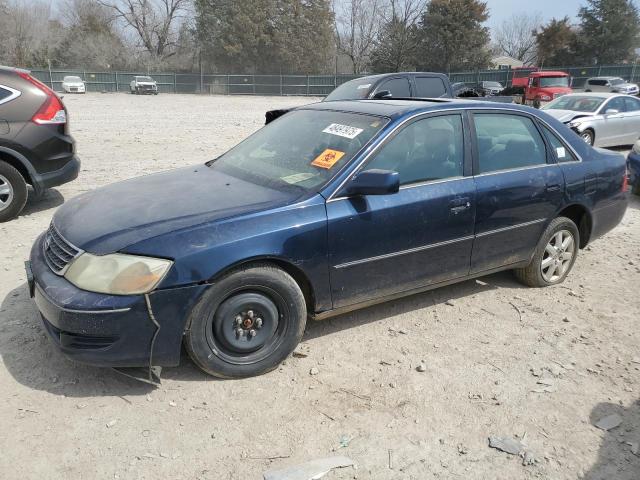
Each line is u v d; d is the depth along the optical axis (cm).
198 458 269
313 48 5991
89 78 4938
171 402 309
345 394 323
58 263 317
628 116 1290
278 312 337
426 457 276
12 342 361
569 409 316
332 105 448
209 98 4372
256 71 5981
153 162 1045
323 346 377
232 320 321
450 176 400
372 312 430
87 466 262
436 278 404
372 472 264
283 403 313
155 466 263
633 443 290
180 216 323
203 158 1109
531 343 390
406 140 383
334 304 360
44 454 268
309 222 333
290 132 428
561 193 459
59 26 6844
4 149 622
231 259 308
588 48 5828
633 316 436
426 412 310
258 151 424
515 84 3609
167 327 302
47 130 650
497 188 416
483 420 305
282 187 361
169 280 297
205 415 300
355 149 368
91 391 315
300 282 351
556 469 271
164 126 1767
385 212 361
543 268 477
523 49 7788
